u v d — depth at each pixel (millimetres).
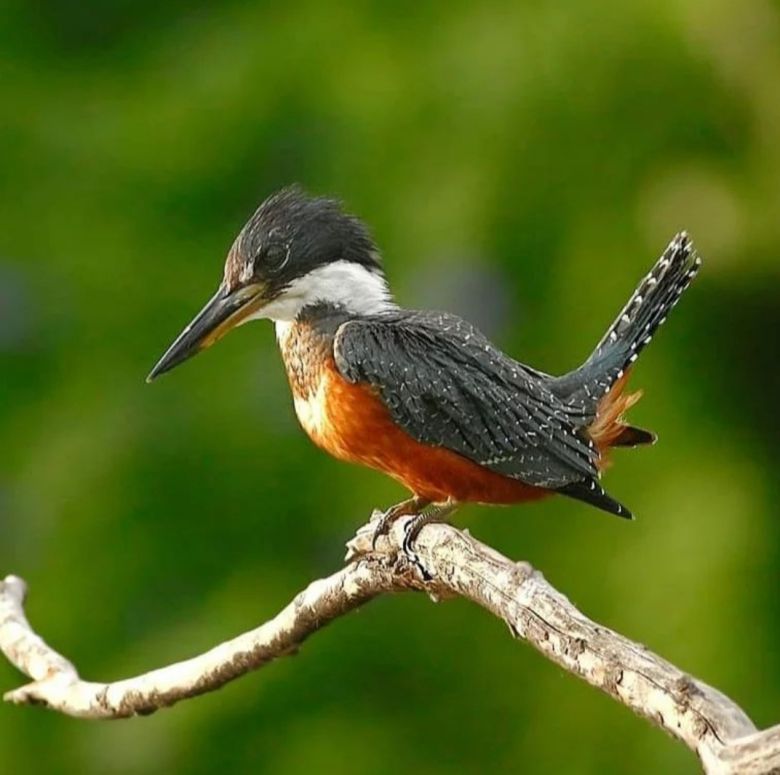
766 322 13758
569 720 13500
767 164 13188
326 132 14195
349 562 7867
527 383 8695
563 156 13391
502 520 13656
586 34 13430
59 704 8164
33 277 14578
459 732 13922
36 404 14445
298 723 13852
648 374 13609
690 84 13289
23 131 14758
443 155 13578
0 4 15656
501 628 14039
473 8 14000
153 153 14562
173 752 13633
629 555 13094
